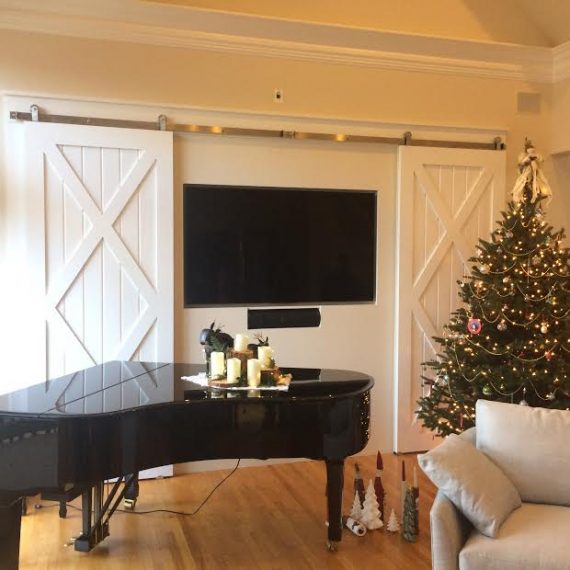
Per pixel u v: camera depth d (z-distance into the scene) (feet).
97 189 13.79
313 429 10.03
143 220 14.10
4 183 13.37
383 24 15.81
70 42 13.65
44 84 13.53
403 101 15.88
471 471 8.21
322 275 15.58
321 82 15.28
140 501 12.88
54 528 11.56
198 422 9.59
